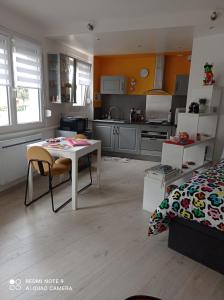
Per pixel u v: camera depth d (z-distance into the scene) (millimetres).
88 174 4102
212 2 2723
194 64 3715
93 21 3480
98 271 1791
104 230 2348
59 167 2873
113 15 3254
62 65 4160
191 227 1908
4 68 3154
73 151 2611
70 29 3639
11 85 3283
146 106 5527
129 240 2199
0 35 3027
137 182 3758
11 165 3225
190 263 1914
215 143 3709
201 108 3355
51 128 4242
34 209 2729
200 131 3732
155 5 2861
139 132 5117
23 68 3492
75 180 2666
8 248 2010
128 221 2535
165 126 4883
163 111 5387
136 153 5250
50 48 4066
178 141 2912
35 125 3863
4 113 3312
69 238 2191
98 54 5270
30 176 2834
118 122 5250
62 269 1796
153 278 1741
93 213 2686
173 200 1970
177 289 1648
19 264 1825
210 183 2002
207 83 3377
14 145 3252
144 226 2449
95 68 5570
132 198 3133
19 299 1529
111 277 1737
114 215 2658
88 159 4070
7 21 3129
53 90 4184
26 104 3729
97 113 5898
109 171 4324
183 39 3768
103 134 5457
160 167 2758
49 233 2256
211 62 3564
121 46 4422
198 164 3357
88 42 4176
